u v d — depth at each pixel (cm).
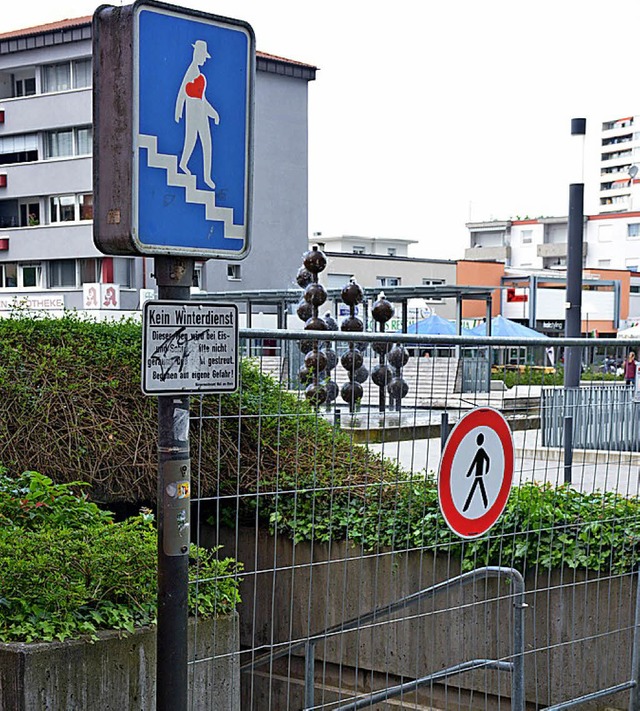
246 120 355
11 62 5519
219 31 346
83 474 788
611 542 614
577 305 2003
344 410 493
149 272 5434
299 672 686
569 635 638
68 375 802
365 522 527
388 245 10856
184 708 347
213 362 349
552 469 575
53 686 443
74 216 5400
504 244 13062
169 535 343
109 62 331
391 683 670
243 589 682
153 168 332
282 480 501
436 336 466
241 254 355
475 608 656
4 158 5584
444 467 481
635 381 615
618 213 11825
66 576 487
